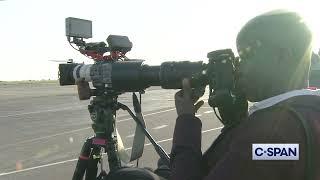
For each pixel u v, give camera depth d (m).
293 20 1.81
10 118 21.41
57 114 23.20
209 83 2.30
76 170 3.52
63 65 3.34
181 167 2.06
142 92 3.10
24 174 9.50
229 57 2.20
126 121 18.50
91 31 3.50
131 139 14.02
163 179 2.65
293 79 1.83
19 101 33.53
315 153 1.60
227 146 2.00
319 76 5.10
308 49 1.82
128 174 2.59
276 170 1.62
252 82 1.91
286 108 1.68
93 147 3.45
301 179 1.61
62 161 10.89
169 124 18.19
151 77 2.84
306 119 1.64
